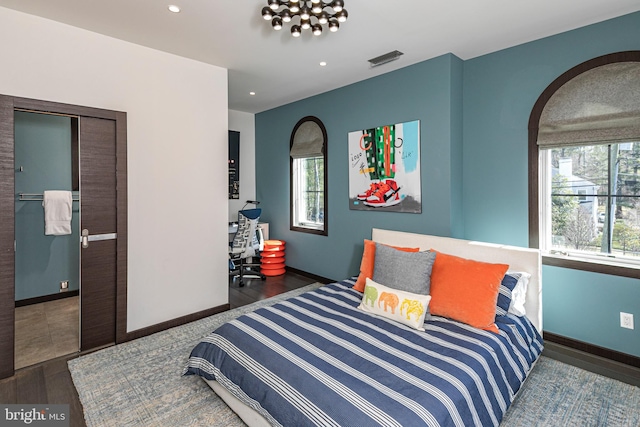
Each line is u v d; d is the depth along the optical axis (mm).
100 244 2668
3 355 2217
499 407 1654
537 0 2189
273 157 5160
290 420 1453
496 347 1881
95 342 2660
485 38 2756
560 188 2764
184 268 3162
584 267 2574
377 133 3650
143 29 2559
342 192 4105
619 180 2482
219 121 3365
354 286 2898
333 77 3699
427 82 3211
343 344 1859
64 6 2221
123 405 1941
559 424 1793
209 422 1811
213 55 3068
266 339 1916
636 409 1907
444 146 3109
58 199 3098
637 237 2412
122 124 2707
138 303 2875
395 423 1270
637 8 2281
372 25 2525
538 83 2777
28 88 2318
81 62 2537
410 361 1683
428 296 2191
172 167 3049
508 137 2965
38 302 3111
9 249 2230
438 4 2240
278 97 4508
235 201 5309
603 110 2438
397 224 3537
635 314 2367
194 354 2113
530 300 2420
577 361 2451
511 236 2975
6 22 2238
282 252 4855
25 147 2957
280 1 1931
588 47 2523
